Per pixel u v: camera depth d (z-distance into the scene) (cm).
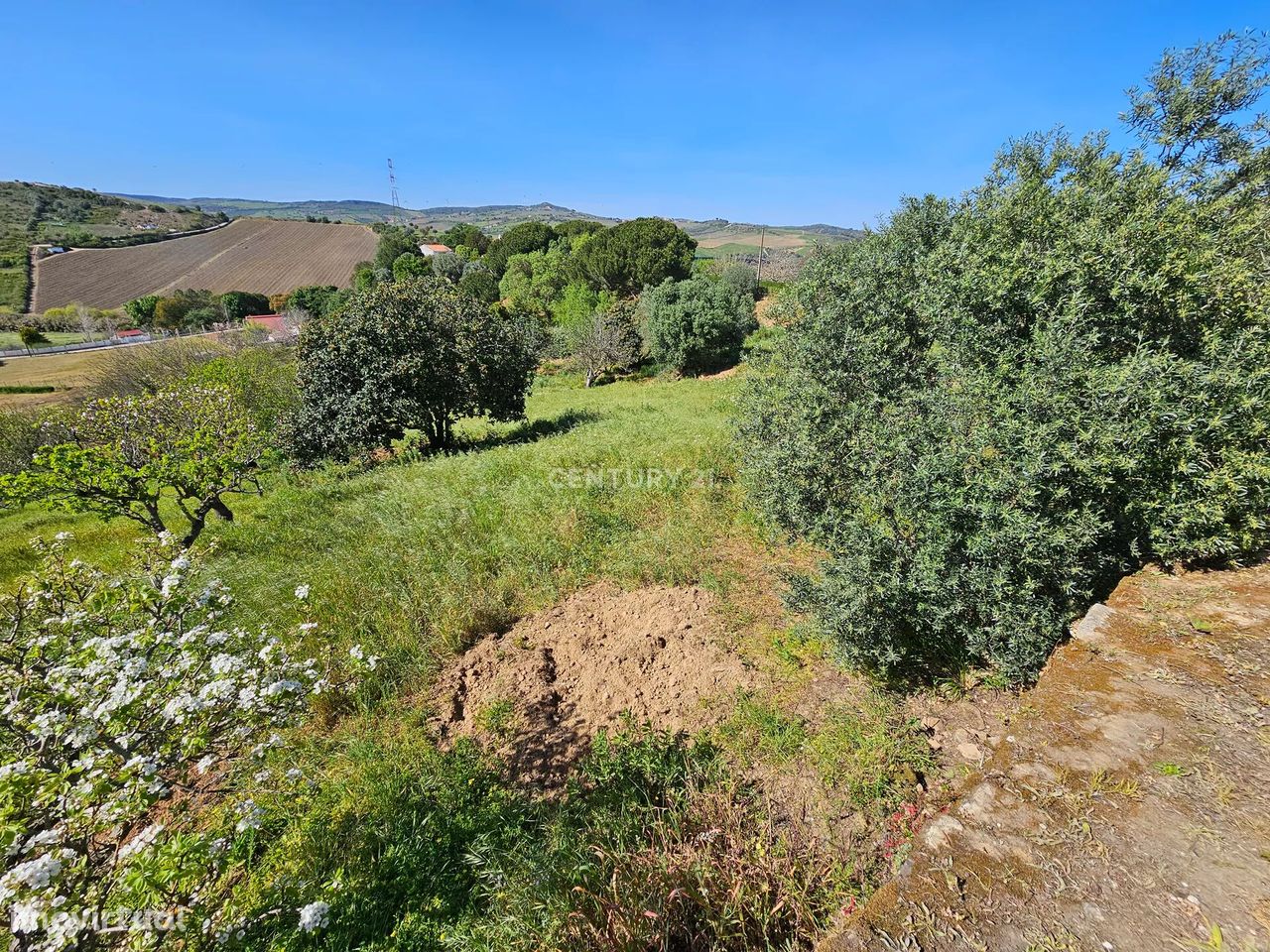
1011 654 293
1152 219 332
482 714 337
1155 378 277
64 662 219
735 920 206
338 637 404
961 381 346
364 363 1019
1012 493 295
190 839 177
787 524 444
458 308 1122
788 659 362
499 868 242
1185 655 249
